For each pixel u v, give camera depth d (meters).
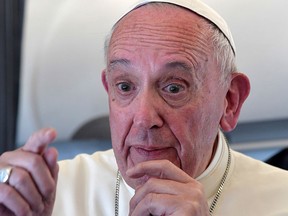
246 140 3.32
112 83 1.52
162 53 1.46
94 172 1.92
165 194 1.36
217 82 1.56
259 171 1.84
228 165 1.82
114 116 1.51
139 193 1.39
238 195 1.76
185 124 1.48
